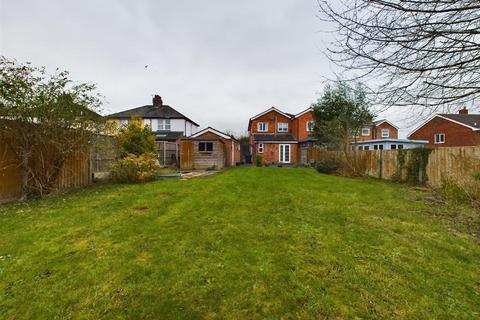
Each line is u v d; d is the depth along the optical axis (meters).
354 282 2.86
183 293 2.67
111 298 2.59
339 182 11.00
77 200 6.99
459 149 8.44
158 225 4.77
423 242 4.04
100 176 10.98
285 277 2.96
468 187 6.49
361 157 14.22
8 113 6.59
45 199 7.25
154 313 2.39
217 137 20.34
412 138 28.75
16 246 3.83
